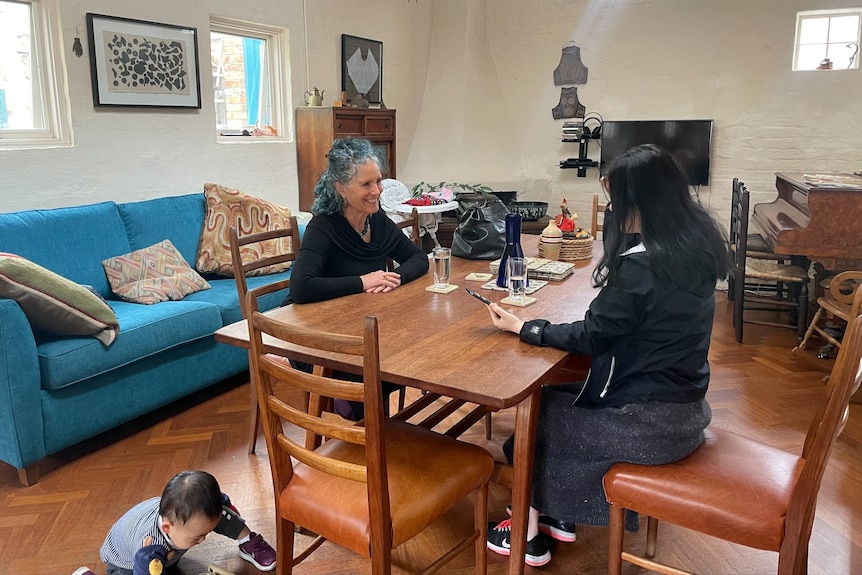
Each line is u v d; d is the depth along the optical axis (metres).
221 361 3.20
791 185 4.38
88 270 3.20
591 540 2.08
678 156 5.40
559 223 2.74
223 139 4.35
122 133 3.64
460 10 5.76
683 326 1.53
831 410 1.31
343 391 1.38
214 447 2.68
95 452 2.64
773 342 4.04
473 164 5.95
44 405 2.40
